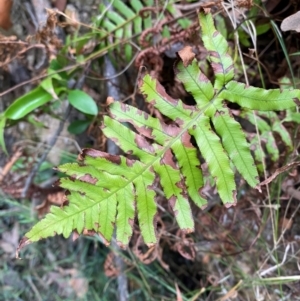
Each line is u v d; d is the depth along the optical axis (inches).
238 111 16.2
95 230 12.1
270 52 17.9
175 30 17.2
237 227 19.5
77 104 18.8
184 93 18.3
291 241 17.5
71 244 25.5
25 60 20.9
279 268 17.3
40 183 22.6
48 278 25.6
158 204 19.8
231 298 19.5
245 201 18.7
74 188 12.1
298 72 17.1
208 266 21.2
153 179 12.4
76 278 25.2
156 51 17.4
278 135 17.0
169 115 12.7
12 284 25.7
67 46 18.2
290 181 16.9
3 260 26.0
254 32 15.4
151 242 12.2
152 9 17.5
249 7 15.1
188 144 12.5
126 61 18.8
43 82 18.6
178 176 12.4
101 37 18.3
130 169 12.3
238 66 17.5
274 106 12.2
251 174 12.2
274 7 16.5
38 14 19.3
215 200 19.1
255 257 19.0
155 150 12.5
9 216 25.9
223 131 12.4
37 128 22.5
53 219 11.8
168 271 22.6
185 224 12.3
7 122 19.4
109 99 12.8
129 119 12.6
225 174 12.2
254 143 16.2
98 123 19.9
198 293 19.6
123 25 18.0
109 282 24.3
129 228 12.2
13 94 22.1
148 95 12.8
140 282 22.9
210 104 12.6
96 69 19.6
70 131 20.5
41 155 22.6
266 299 18.6
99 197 12.1
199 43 16.8
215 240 19.9
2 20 18.3
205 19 12.4
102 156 12.3
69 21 19.3
